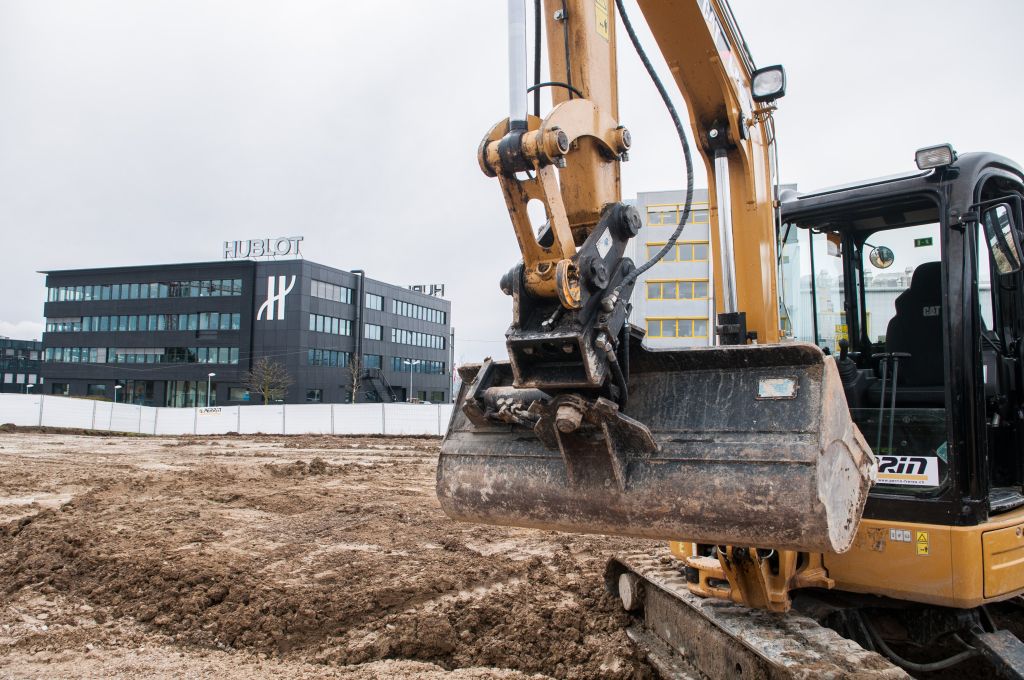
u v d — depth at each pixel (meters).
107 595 5.64
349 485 12.13
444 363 78.19
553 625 4.84
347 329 62.62
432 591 5.64
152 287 60.72
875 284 4.54
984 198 3.78
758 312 3.97
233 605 5.29
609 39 3.02
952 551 3.16
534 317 2.52
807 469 2.33
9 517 8.62
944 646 3.66
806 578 3.47
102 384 61.81
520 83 2.46
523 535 7.98
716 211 4.05
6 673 4.21
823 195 4.23
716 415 2.60
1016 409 4.05
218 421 33.34
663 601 4.27
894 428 3.69
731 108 3.83
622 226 2.67
